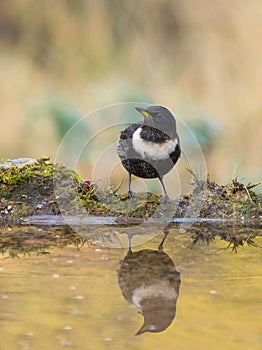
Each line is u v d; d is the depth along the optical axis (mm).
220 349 5195
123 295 6219
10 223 9039
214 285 6480
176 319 5742
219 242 8172
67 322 5664
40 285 6453
